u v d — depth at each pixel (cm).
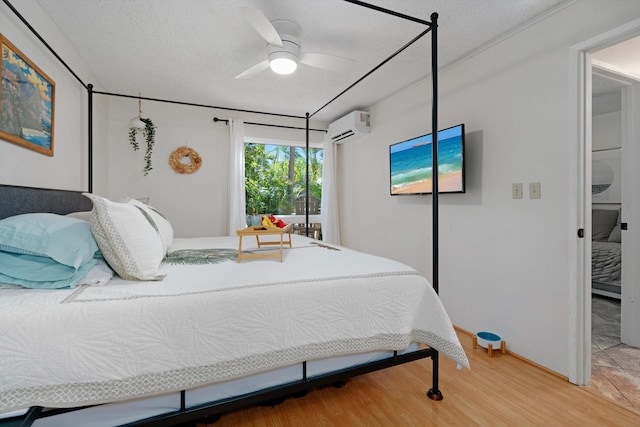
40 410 93
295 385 130
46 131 194
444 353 141
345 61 209
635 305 226
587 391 172
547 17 193
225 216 398
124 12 195
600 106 380
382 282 142
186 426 140
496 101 226
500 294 224
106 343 97
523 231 208
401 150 313
